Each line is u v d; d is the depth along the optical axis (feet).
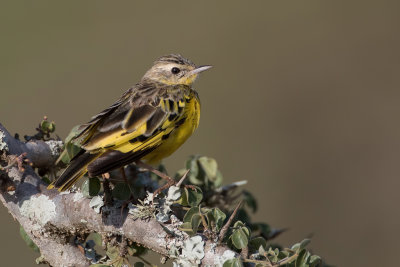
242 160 56.65
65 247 21.07
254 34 62.08
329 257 52.26
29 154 22.35
